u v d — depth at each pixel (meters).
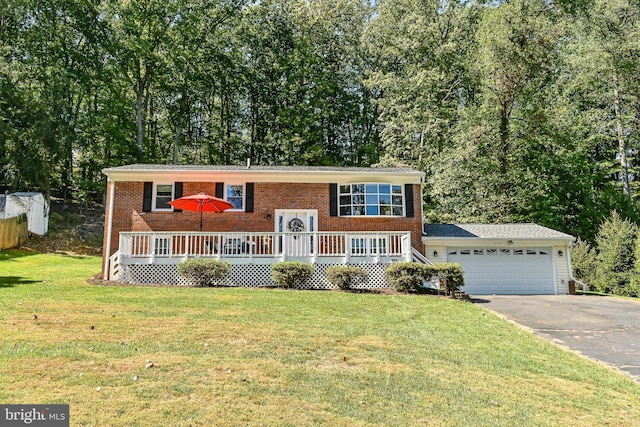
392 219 17.36
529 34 24.34
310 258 14.95
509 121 26.22
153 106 37.56
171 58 32.66
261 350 7.17
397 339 8.38
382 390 5.88
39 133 26.31
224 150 38.34
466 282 17.83
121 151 30.55
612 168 30.06
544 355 8.12
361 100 40.94
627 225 20.52
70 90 28.77
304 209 17.16
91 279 14.58
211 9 35.00
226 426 4.63
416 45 28.94
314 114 37.88
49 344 6.86
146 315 9.09
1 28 28.61
